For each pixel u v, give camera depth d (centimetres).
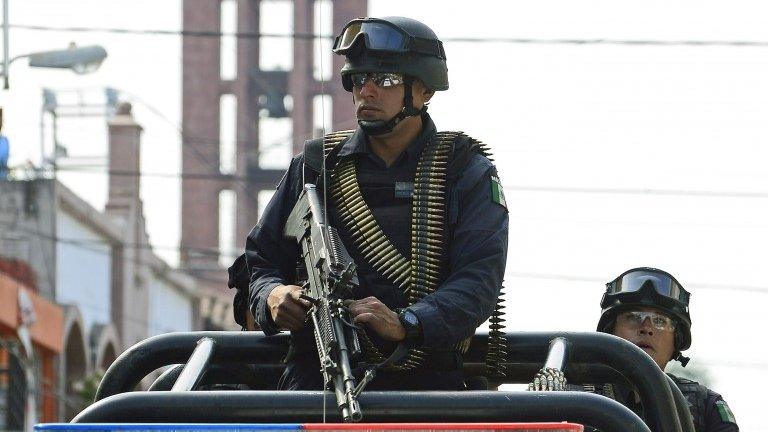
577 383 1532
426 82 1469
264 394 1268
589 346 1492
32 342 11244
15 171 12256
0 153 12050
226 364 1589
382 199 1484
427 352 1431
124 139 15162
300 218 1457
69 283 13100
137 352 1546
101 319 14100
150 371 1559
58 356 11956
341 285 1332
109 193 14975
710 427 2070
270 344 1535
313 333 1455
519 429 1149
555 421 1251
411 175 1484
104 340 13662
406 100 1470
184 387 1412
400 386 1435
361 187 1492
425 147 1493
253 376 1612
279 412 1262
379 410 1258
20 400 10462
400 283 1464
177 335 1555
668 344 2167
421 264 1455
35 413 10694
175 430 1148
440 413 1257
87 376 12862
